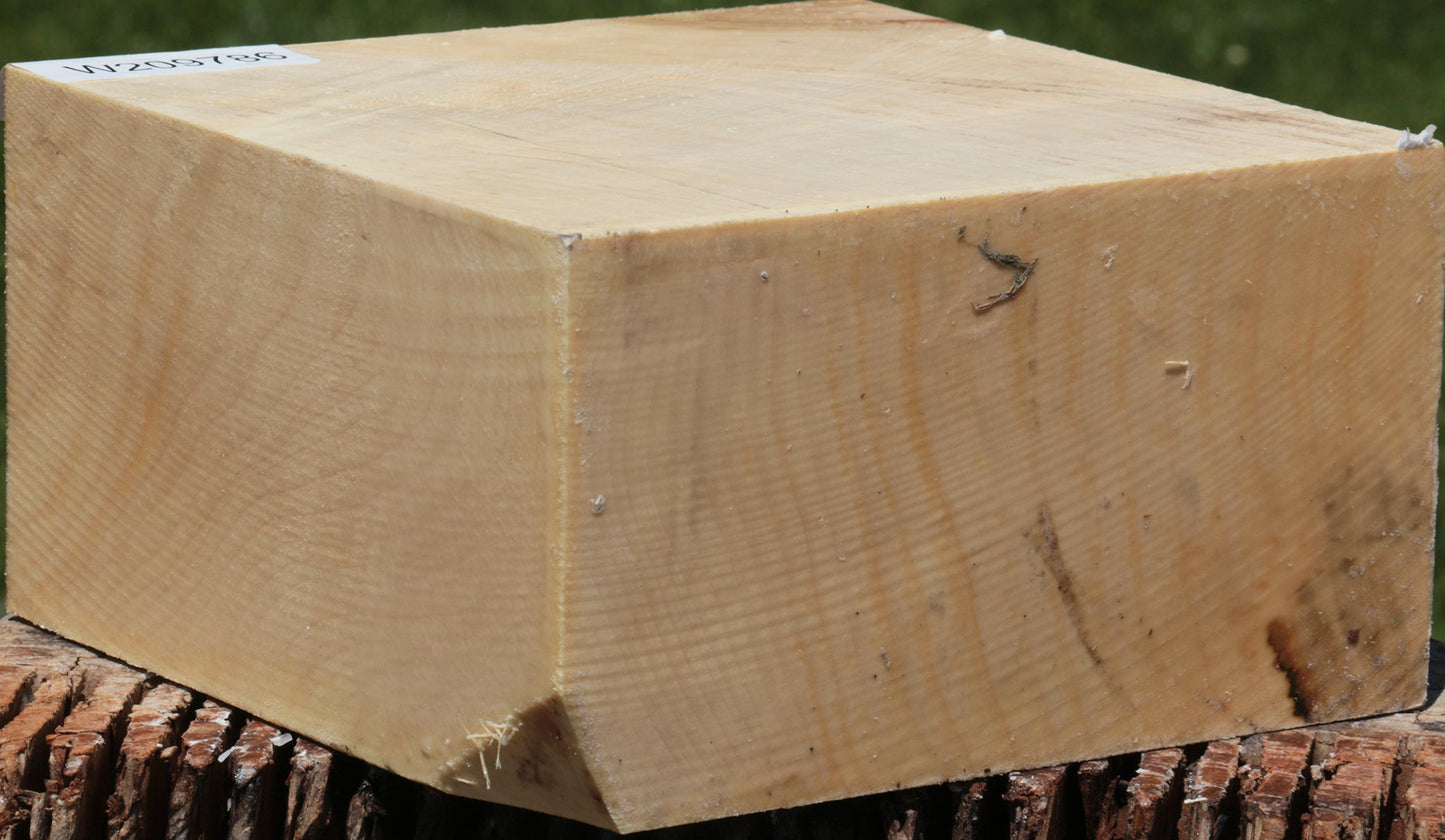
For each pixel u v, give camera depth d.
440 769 0.95
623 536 0.91
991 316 0.94
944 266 0.93
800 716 0.94
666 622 0.92
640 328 0.90
